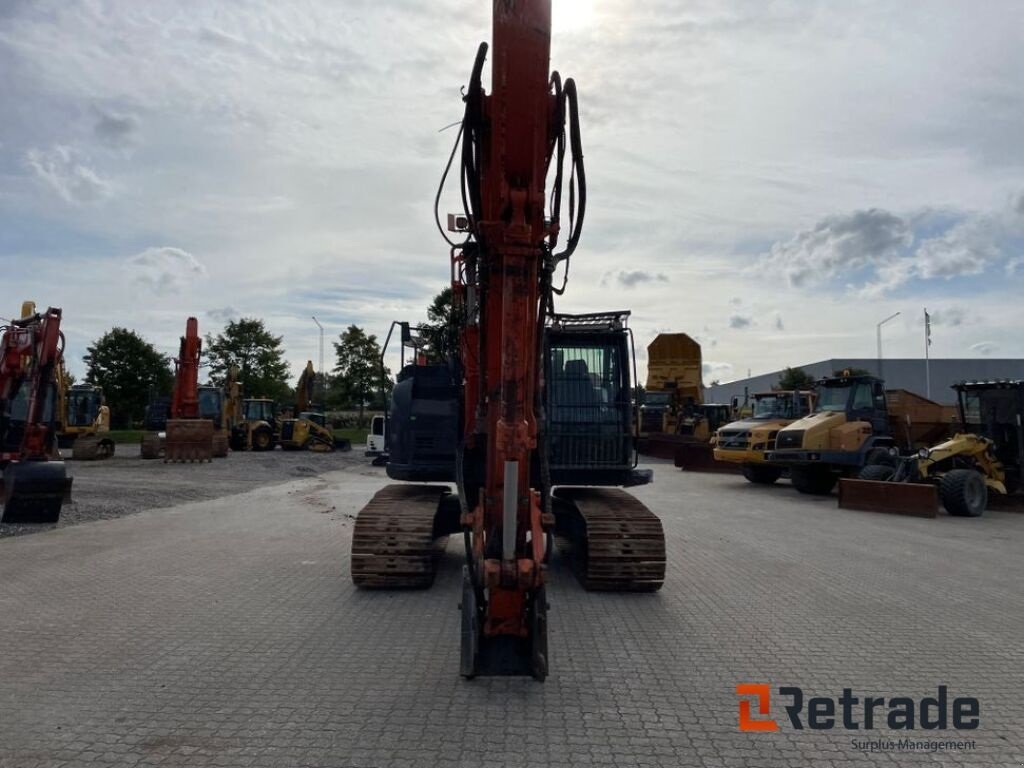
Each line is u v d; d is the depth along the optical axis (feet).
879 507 50.06
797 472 62.39
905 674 18.06
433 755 13.52
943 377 242.58
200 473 76.18
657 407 113.39
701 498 58.95
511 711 15.56
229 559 31.19
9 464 43.04
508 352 16.58
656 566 25.55
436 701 16.05
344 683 17.03
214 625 21.54
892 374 242.37
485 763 13.24
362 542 25.84
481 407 20.36
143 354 226.38
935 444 63.21
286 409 144.46
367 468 92.38
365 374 181.47
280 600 24.52
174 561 30.68
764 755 13.79
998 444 55.88
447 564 31.53
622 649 19.77
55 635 20.44
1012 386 54.85
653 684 17.22
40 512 40.40
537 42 16.19
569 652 19.48
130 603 23.90
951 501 48.83
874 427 59.52
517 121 16.42
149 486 61.00
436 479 28.58
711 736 14.52
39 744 13.82
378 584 25.81
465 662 16.60
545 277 19.40
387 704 15.84
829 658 19.13
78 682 16.96
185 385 91.25
